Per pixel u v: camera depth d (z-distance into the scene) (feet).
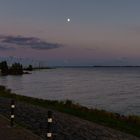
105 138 43.68
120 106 139.64
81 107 92.43
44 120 57.88
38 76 558.97
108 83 343.87
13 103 46.60
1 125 46.50
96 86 291.79
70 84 320.70
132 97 184.65
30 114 66.03
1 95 130.21
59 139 40.47
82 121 60.75
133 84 325.42
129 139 44.29
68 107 92.58
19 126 46.29
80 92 221.25
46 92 217.56
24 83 330.34
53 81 379.76
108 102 156.15
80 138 42.27
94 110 85.71
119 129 55.11
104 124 60.54
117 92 223.30
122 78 484.74
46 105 95.71
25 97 124.36
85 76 572.10
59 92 218.79
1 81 368.48
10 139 35.76
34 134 40.14
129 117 72.84
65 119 61.93
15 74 647.56
